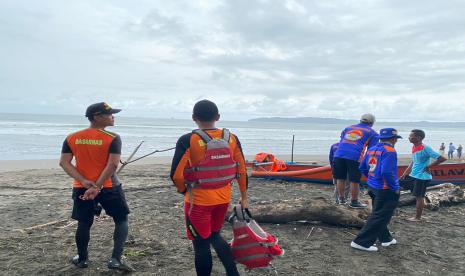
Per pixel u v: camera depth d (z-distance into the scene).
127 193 10.29
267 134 80.62
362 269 4.91
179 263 4.95
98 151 4.30
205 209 3.65
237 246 3.90
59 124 81.44
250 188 11.38
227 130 3.88
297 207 6.63
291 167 13.24
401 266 5.05
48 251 5.30
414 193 7.32
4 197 9.78
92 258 5.01
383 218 5.48
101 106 4.34
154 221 7.07
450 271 4.92
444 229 6.85
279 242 5.85
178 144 3.64
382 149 5.48
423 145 7.24
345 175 7.65
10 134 48.22
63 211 8.05
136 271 4.65
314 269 4.87
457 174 11.28
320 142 56.38
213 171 3.62
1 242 5.67
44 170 17.70
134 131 66.81
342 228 6.59
